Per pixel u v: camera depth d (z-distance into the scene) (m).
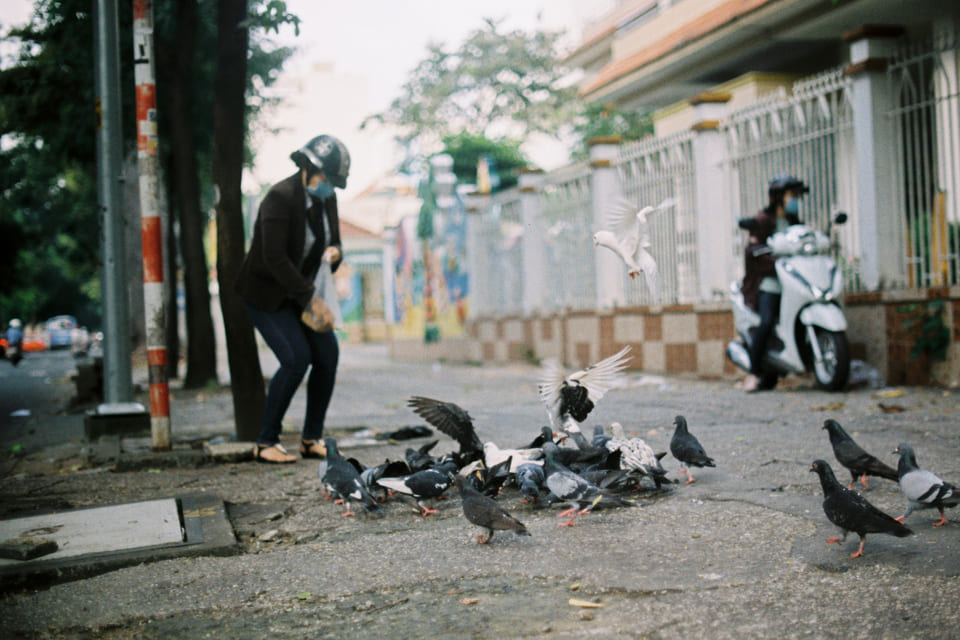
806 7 14.64
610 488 5.18
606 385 5.75
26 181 23.53
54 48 16.41
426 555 4.59
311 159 7.40
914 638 3.26
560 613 3.67
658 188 15.20
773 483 5.86
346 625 3.67
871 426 8.04
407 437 8.73
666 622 3.51
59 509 5.97
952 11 14.09
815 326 10.95
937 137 10.94
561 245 18.39
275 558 4.68
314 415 7.89
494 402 12.10
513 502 5.76
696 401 10.84
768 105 12.72
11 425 11.71
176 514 5.46
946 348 10.41
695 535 4.72
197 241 16.72
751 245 11.59
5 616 3.92
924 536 4.52
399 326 28.62
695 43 17.23
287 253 7.45
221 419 11.36
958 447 6.84
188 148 16.50
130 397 10.01
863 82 11.19
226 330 8.54
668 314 14.70
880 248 11.20
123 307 10.02
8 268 35.56
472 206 22.22
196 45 17.62
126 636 3.68
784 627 3.41
